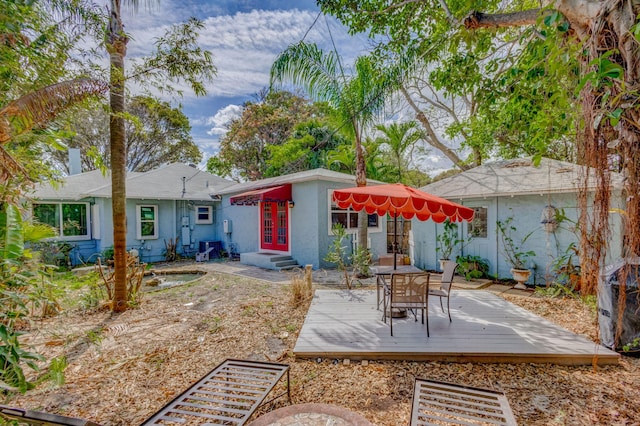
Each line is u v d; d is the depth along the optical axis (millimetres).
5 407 1957
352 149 15680
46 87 3465
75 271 9453
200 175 17375
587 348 4031
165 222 14305
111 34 5359
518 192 8211
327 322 5211
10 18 3217
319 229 11016
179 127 23625
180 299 7293
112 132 6219
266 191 11148
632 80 2041
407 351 4051
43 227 4973
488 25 3609
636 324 3895
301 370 3852
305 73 8297
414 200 4770
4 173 3021
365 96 8477
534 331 4684
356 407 3088
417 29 6785
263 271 10844
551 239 8117
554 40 2799
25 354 2598
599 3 2221
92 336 3959
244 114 23906
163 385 3566
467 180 10305
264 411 3080
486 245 9289
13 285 3008
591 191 3037
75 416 3018
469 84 5570
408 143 16203
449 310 5500
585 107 2400
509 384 3455
